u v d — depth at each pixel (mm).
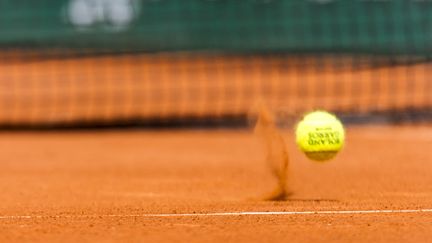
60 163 31062
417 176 25328
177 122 49812
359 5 68062
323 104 53531
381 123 48844
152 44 82188
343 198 20438
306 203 19359
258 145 37531
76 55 81062
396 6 66375
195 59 79375
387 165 28375
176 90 64062
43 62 79500
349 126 47656
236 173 26953
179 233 15305
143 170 28281
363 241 14516
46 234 15352
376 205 18891
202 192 22312
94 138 42875
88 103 59125
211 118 49625
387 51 66250
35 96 63656
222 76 69812
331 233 15250
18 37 83625
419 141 37875
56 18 85750
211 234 15164
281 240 14609
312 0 73750
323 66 69438
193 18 83500
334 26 70812
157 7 84750
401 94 57000
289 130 36938
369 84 61438
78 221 16891
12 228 16031
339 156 31016
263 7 78812
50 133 46625
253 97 59344
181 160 31516
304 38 74062
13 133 46656
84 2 83562
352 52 67938
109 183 24719
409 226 15984
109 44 83250
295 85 63750
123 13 84062
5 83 70062
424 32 65375
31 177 26531
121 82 68875
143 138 42469
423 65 66750
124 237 14977
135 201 20328
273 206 18828
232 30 80688
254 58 77188
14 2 85062
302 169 26969
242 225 16141
